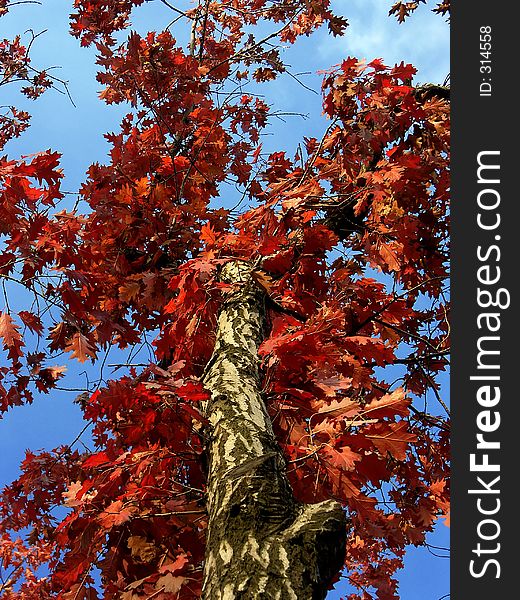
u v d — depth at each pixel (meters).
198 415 2.14
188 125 5.01
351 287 3.46
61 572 2.39
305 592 1.39
